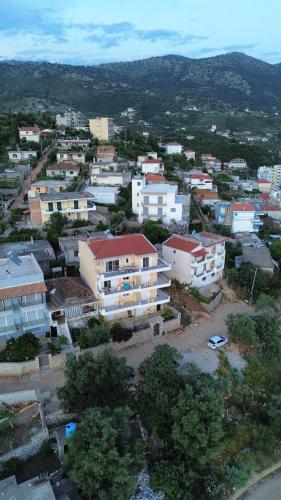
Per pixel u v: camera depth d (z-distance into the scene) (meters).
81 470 29.16
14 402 37.38
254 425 41.34
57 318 45.16
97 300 46.50
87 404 35.09
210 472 36.62
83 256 49.50
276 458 39.78
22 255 48.66
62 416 36.31
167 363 38.59
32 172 108.19
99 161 113.75
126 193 91.44
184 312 53.53
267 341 50.00
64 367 39.69
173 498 32.78
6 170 102.88
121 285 47.00
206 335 50.25
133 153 135.00
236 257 70.56
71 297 45.69
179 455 35.09
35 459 33.78
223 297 59.78
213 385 37.91
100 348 43.78
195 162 162.62
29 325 42.59
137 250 47.22
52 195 75.38
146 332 47.25
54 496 28.80
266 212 107.38
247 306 58.28
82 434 30.61
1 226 70.31
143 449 33.97
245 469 37.94
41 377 40.34
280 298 61.38
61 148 130.00
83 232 69.25
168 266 48.47
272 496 36.69
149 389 37.25
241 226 86.38
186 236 61.84
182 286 57.84
